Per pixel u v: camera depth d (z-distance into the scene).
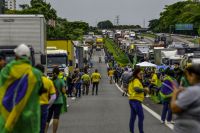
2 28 29.56
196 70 9.15
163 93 21.69
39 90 10.62
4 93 10.35
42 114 15.63
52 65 45.66
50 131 19.61
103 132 19.83
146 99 38.47
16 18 29.52
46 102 15.66
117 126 21.75
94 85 49.09
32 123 10.37
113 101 38.59
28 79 10.27
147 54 91.31
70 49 50.81
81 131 20.16
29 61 10.44
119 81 73.75
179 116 8.97
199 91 8.72
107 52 182.75
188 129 8.84
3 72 10.39
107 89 61.81
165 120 23.11
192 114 8.81
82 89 50.38
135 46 107.88
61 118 25.19
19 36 29.50
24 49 10.40
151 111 28.67
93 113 27.97
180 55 63.00
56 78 17.66
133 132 18.30
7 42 29.56
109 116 26.25
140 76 18.05
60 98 17.52
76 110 30.00
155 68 54.03
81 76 46.97
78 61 66.44
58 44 50.84
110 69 75.25
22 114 10.29
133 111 18.06
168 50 67.94
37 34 29.42
